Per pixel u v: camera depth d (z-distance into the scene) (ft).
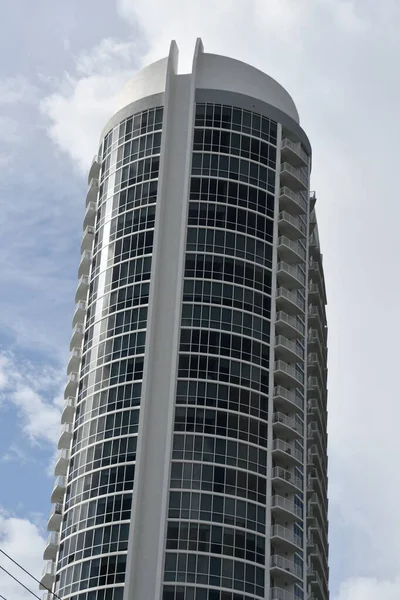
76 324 421.59
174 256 407.23
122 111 441.68
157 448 376.27
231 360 393.70
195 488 370.53
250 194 422.41
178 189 418.51
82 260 429.38
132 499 366.43
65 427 403.95
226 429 382.63
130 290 403.95
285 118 444.55
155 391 385.91
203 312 398.42
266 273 414.21
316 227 496.23
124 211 420.36
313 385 462.60
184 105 432.66
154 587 352.90
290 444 399.65
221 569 358.84
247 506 372.99
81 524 372.99
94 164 445.78
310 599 431.43
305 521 394.11
